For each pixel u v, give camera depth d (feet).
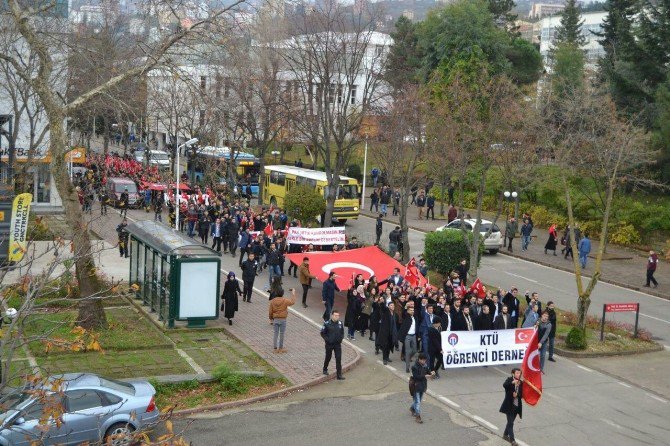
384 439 53.26
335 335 65.46
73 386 47.16
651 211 143.64
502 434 55.77
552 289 111.65
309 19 138.41
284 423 55.21
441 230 115.03
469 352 70.38
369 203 186.70
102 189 163.12
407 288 80.43
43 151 131.13
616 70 160.97
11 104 127.03
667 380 73.67
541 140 115.14
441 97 160.56
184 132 153.28
